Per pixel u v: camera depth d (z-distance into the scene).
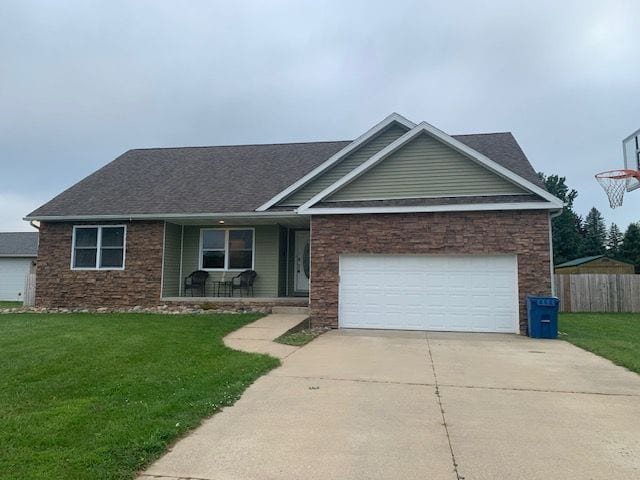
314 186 14.10
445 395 5.73
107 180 17.00
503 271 11.36
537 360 7.91
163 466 3.68
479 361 7.81
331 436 4.34
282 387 6.05
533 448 4.08
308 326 12.08
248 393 5.76
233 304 14.02
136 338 9.12
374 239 11.98
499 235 11.34
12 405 5.07
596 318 15.09
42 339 8.84
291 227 16.17
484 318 11.37
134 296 14.71
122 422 4.50
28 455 3.72
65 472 3.44
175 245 15.48
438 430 4.52
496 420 4.83
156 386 5.85
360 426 4.62
